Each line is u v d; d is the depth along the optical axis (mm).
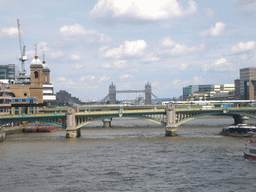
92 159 113938
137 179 89062
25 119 183375
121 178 90125
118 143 151500
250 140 114062
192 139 163000
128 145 144375
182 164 104562
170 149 131875
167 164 104875
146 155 119750
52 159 114812
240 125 184500
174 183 85125
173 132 183125
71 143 153750
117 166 103250
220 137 170750
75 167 102750
